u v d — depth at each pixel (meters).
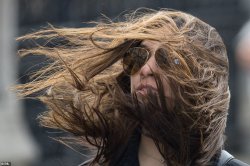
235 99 15.03
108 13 12.12
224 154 5.16
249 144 14.93
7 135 12.13
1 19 12.74
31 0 12.81
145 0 11.24
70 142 5.76
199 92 5.09
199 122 5.09
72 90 5.52
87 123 5.39
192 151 5.12
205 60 5.16
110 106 5.34
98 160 5.36
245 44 14.69
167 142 5.09
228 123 14.96
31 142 11.95
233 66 14.95
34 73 5.74
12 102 12.30
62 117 5.49
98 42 5.44
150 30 5.19
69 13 12.55
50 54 5.61
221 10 14.39
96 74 5.38
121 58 5.29
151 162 5.20
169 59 5.07
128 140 5.27
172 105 5.08
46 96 5.55
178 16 5.30
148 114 5.07
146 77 5.09
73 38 5.52
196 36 5.19
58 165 10.98
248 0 14.60
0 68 12.02
